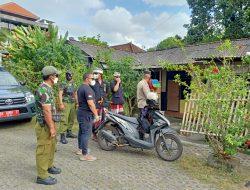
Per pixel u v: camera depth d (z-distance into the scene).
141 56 16.31
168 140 6.16
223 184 4.97
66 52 11.92
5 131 8.41
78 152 6.38
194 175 5.33
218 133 5.64
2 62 13.30
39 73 11.51
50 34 13.83
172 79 13.67
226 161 5.66
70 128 7.86
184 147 7.16
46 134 4.68
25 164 5.64
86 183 4.85
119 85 8.62
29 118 9.26
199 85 6.38
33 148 6.71
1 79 9.78
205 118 7.33
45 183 4.72
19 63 12.07
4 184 4.69
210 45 13.30
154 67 12.80
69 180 4.95
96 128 7.29
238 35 22.38
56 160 5.94
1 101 8.42
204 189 4.76
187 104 8.05
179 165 5.86
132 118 6.76
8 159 5.90
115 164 5.84
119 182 4.94
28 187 4.61
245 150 6.83
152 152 6.75
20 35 13.56
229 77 5.86
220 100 5.75
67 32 13.77
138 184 4.89
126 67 11.15
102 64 11.80
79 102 5.96
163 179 5.14
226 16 22.81
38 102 4.67
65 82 7.56
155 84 8.16
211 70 6.27
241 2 21.88
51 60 11.52
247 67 7.39
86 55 14.55
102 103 7.56
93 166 5.67
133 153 6.64
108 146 6.79
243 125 5.61
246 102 6.26
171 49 15.48
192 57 11.56
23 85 10.16
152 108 6.34
